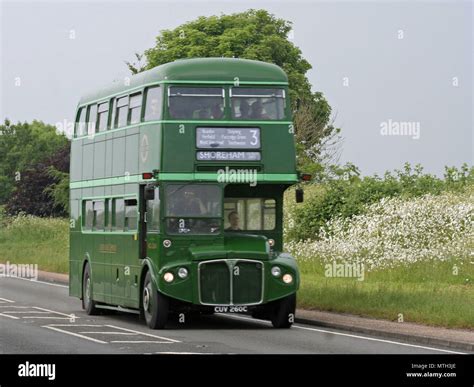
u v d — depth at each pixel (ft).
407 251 140.15
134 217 103.71
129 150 105.81
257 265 96.12
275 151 99.35
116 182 109.60
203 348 80.53
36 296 145.28
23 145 405.59
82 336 90.33
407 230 145.38
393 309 101.96
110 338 88.63
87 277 119.65
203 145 98.22
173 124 97.91
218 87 99.09
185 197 97.71
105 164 113.60
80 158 123.75
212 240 97.55
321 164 220.43
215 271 95.81
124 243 106.73
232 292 95.76
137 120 103.81
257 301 96.07
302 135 241.76
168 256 96.94
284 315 97.14
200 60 99.71
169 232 97.09
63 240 246.47
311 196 177.78
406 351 78.23
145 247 101.76
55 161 329.72
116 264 109.19
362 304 106.73
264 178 98.84
